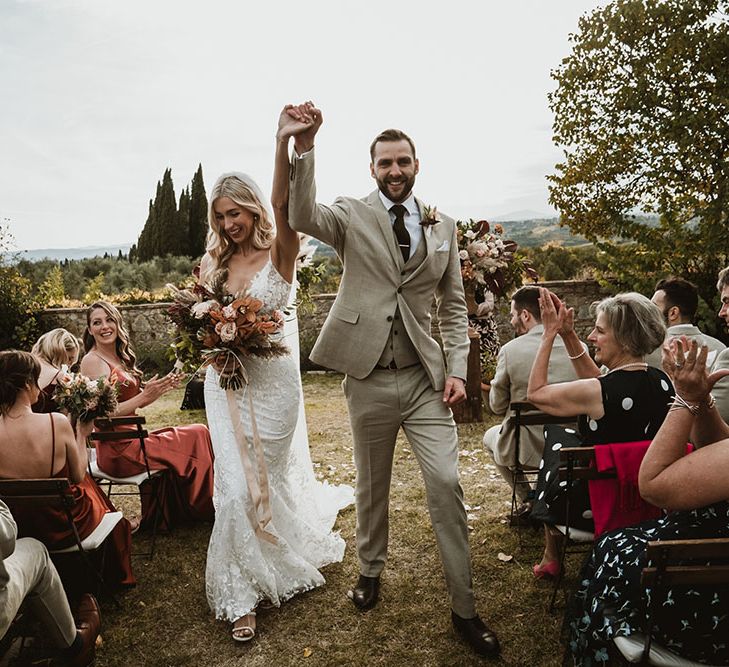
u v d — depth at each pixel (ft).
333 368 8.75
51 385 11.90
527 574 10.14
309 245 11.03
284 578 9.77
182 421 22.91
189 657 8.48
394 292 8.61
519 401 10.87
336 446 18.51
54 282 41.47
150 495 12.67
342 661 8.21
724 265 24.71
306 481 11.99
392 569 10.57
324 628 8.98
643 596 5.83
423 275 8.65
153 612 9.66
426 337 8.72
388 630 8.84
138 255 129.49
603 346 7.66
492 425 19.39
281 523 10.32
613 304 7.59
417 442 8.71
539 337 11.25
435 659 8.14
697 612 5.48
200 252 125.80
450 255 9.09
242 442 9.50
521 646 8.30
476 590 9.76
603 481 7.42
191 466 12.67
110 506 10.86
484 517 12.45
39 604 7.38
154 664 8.34
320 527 12.12
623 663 6.03
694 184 24.34
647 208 25.96
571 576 9.91
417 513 12.84
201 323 9.35
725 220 23.36
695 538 5.80
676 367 5.24
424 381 8.82
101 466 12.21
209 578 9.29
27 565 6.95
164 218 124.98
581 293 28.84
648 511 7.27
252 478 9.42
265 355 9.29
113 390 10.87
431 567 10.59
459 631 8.62
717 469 5.06
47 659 8.25
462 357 8.88
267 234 9.89
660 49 23.93
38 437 8.55
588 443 7.69
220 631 9.09
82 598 8.79
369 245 8.51
